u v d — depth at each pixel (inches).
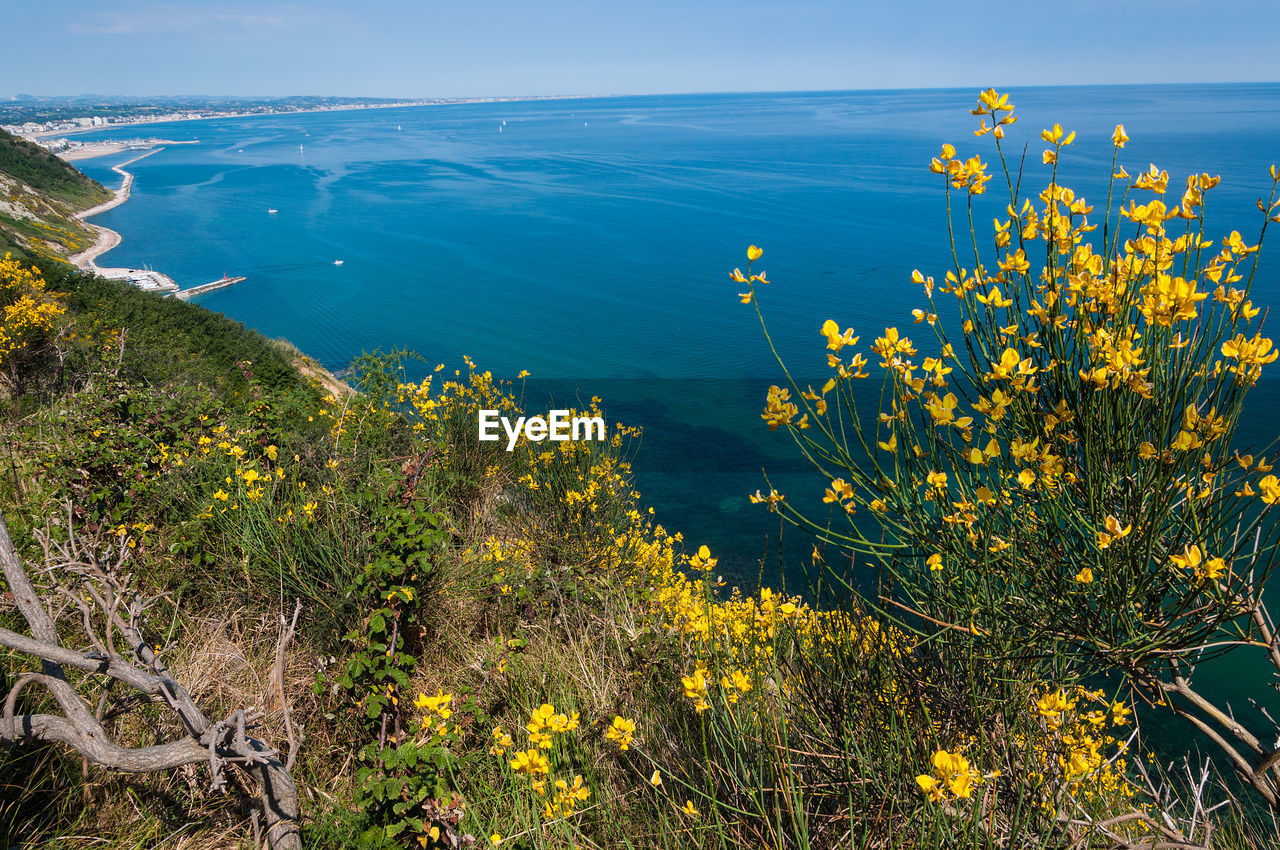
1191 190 62.8
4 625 121.0
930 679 86.8
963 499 73.3
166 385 278.8
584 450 214.2
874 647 87.7
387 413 263.9
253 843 99.4
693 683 90.8
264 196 6117.1
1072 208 69.5
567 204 5580.7
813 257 3486.7
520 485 225.8
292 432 231.1
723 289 3095.5
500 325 2628.0
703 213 5027.1
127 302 776.3
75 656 81.7
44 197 3941.9
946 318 2229.3
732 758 95.2
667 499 865.5
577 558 191.9
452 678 140.6
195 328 832.9
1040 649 77.5
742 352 2182.6
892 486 77.5
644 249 3996.1
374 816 101.5
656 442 1162.0
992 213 4288.9
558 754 111.9
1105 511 70.4
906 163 7583.7
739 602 120.8
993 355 74.9
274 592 138.6
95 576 112.2
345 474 189.3
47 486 163.2
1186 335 70.6
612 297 3038.9
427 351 2285.9
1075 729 89.9
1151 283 65.8
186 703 89.2
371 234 4507.9
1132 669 72.6
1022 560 75.6
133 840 95.5
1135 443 68.4
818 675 95.4
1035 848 73.2
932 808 74.4
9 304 335.3
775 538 725.3
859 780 83.0
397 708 117.3
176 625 136.2
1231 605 63.7
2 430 217.0
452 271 3585.1
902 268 3179.1
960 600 77.9
